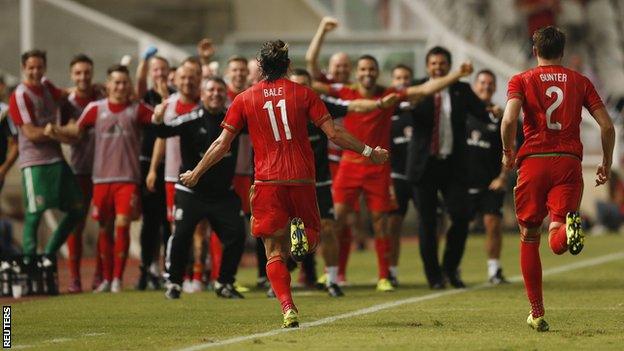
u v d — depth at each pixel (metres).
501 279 49.84
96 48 72.25
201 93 46.28
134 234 66.31
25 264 44.69
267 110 31.72
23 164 47.31
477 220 88.62
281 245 32.28
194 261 48.31
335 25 47.97
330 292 43.84
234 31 97.06
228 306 39.66
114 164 47.19
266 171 31.75
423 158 46.25
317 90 46.00
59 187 47.16
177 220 42.69
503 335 30.22
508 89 30.67
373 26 89.38
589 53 106.62
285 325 32.12
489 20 101.44
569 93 30.38
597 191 90.44
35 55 47.16
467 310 37.28
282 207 31.83
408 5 85.44
